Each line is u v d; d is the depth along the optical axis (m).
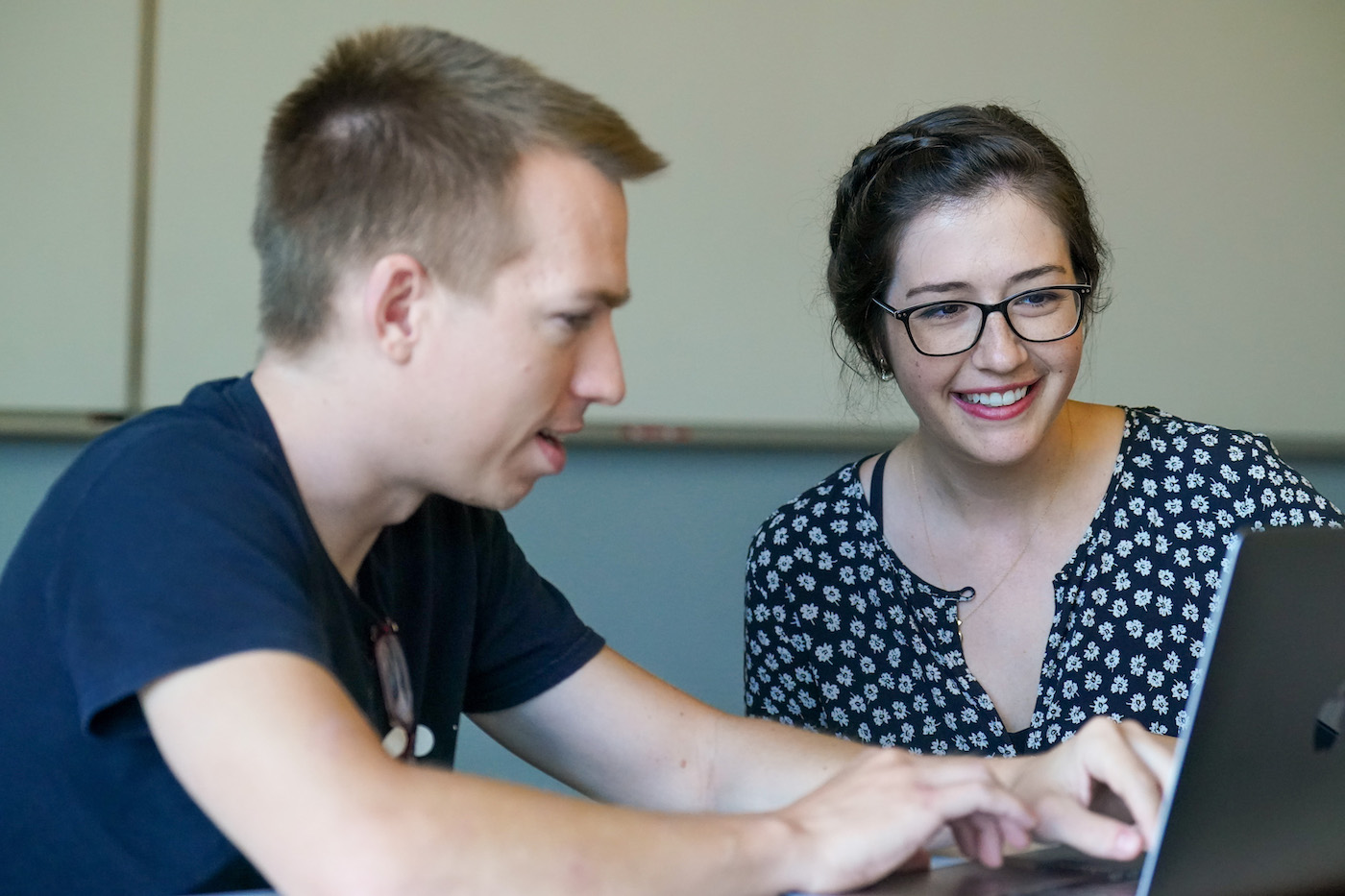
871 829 0.72
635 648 2.14
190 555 0.68
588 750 1.03
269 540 0.73
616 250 0.79
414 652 0.95
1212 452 1.39
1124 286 2.35
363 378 0.77
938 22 2.21
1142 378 2.38
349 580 0.88
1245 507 1.36
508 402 0.77
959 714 1.40
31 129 1.76
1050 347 1.26
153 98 1.81
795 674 1.50
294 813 0.61
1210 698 0.61
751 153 2.12
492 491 0.80
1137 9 2.32
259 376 0.82
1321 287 2.47
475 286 0.74
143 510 0.70
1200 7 2.35
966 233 1.25
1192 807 0.63
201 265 1.85
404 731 0.92
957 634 1.40
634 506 2.12
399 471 0.80
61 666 0.72
